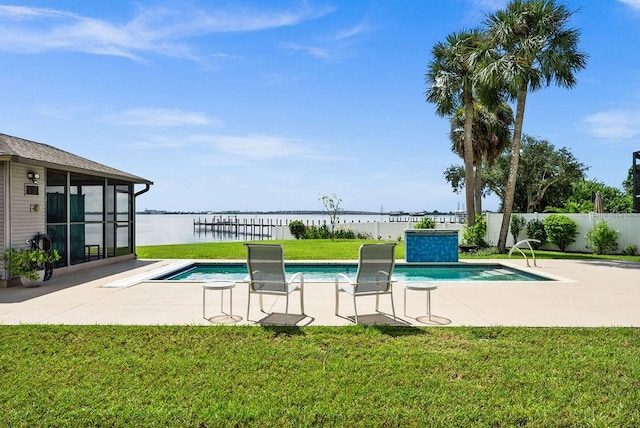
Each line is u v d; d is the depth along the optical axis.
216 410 2.89
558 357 3.90
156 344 4.26
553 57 13.51
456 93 16.81
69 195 9.79
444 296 6.91
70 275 9.22
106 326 4.88
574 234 16.69
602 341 4.39
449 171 30.14
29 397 3.08
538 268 10.95
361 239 25.02
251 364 3.74
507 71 13.62
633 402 3.01
